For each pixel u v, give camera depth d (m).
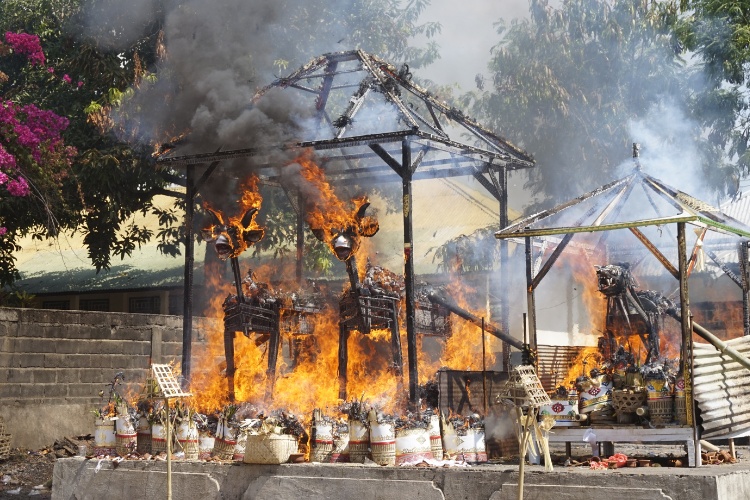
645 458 9.15
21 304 21.36
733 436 8.94
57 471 10.50
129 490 9.99
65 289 25.50
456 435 9.65
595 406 9.08
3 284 22.00
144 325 17.39
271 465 9.26
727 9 18.98
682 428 8.59
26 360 15.41
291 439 9.33
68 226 21.86
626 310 10.09
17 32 22.75
